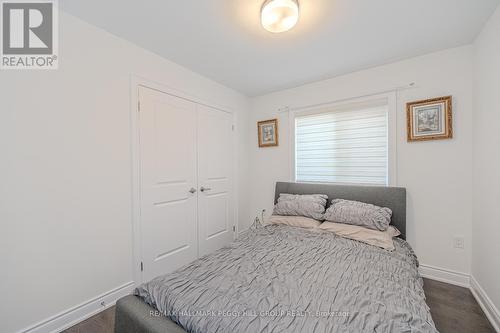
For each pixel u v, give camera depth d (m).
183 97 2.42
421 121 2.14
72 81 1.59
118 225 1.86
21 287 1.38
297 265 1.43
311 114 2.86
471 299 1.82
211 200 2.84
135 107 1.98
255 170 3.41
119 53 1.86
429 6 1.48
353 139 2.59
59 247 1.53
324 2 1.44
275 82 2.85
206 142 2.75
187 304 1.03
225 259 1.53
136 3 1.46
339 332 0.83
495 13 1.52
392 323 0.88
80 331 1.52
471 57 1.94
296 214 2.48
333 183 2.73
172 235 2.33
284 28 1.53
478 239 1.82
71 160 1.59
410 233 2.22
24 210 1.39
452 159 2.03
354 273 1.32
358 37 1.85
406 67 2.22
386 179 2.38
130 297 1.19
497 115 1.51
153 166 2.14
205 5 1.48
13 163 1.35
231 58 2.22
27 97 1.40
